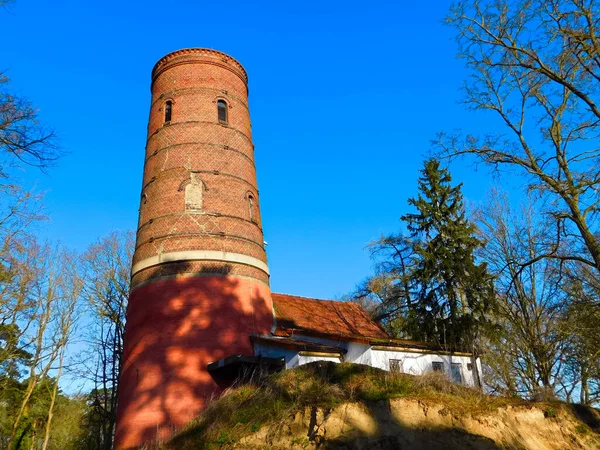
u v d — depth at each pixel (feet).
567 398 78.23
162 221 70.23
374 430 37.58
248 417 40.86
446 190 96.84
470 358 81.20
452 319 85.25
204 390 60.49
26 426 110.11
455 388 44.01
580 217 51.21
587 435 44.14
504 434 39.86
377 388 41.60
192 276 66.03
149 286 66.44
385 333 91.61
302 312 84.53
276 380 44.70
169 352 61.57
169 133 76.95
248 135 83.10
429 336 89.10
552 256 55.11
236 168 76.69
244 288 68.80
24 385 114.73
